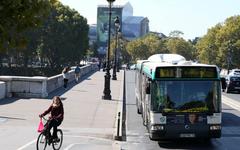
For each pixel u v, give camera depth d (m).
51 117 18.38
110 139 23.48
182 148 21.86
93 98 43.53
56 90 50.19
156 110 21.81
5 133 23.00
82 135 23.97
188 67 21.92
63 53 127.31
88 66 101.62
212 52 155.62
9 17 7.95
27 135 22.53
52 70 128.38
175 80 21.94
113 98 44.97
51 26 124.31
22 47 8.35
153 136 21.86
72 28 131.00
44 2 8.31
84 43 138.62
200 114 21.78
